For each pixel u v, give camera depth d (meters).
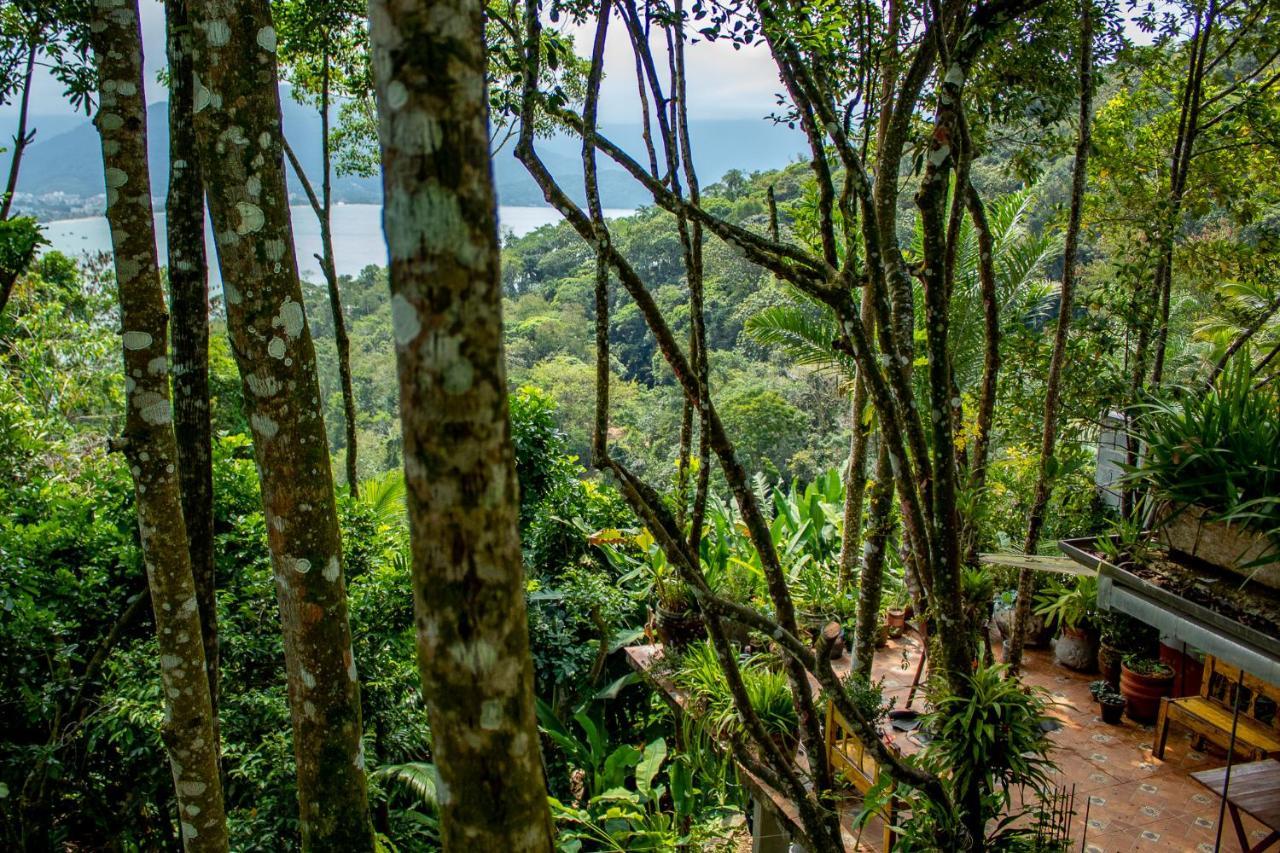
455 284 1.32
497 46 3.77
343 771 2.77
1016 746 3.72
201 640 3.36
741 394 20.17
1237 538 3.19
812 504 8.53
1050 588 7.27
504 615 1.44
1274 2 6.34
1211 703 5.69
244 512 7.23
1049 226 7.06
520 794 1.51
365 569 7.23
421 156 1.29
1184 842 4.88
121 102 3.12
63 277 15.17
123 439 3.13
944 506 3.69
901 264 3.88
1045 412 5.73
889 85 4.83
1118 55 6.61
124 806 6.56
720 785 5.64
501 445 1.40
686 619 6.54
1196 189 7.34
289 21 8.27
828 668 3.43
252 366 2.56
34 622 6.15
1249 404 3.27
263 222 2.50
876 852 4.64
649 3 3.65
